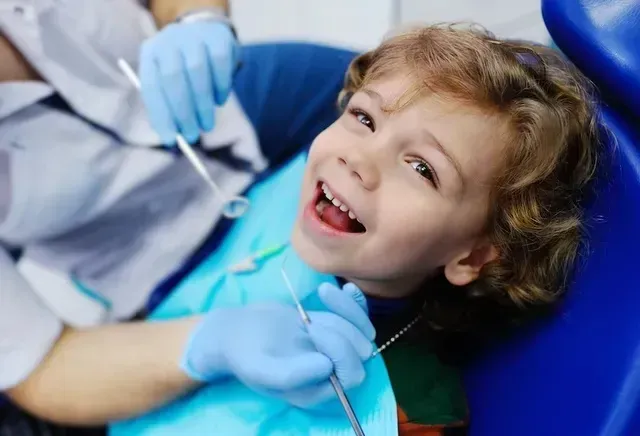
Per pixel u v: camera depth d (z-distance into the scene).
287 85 1.01
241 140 0.97
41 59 0.91
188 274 0.87
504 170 0.67
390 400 0.70
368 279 0.75
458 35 0.71
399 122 0.66
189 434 0.74
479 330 0.77
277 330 0.73
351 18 1.35
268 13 1.37
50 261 0.85
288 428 0.72
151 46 0.91
